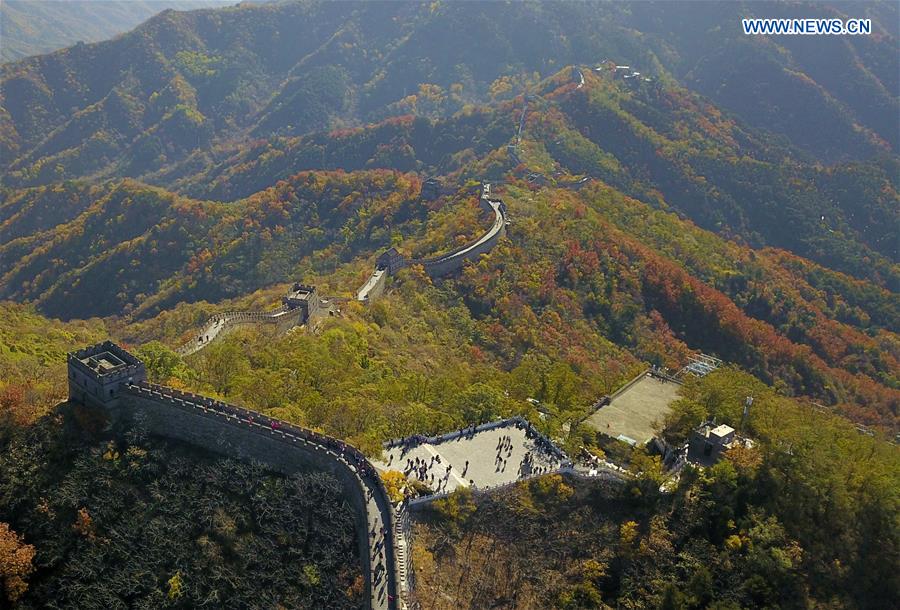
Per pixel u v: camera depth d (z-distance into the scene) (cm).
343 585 8456
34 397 10375
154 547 8856
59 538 8869
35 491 9188
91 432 9862
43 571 8688
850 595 9575
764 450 10844
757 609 9250
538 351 19012
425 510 9506
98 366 10256
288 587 8556
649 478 10350
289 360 13525
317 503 9225
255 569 8719
